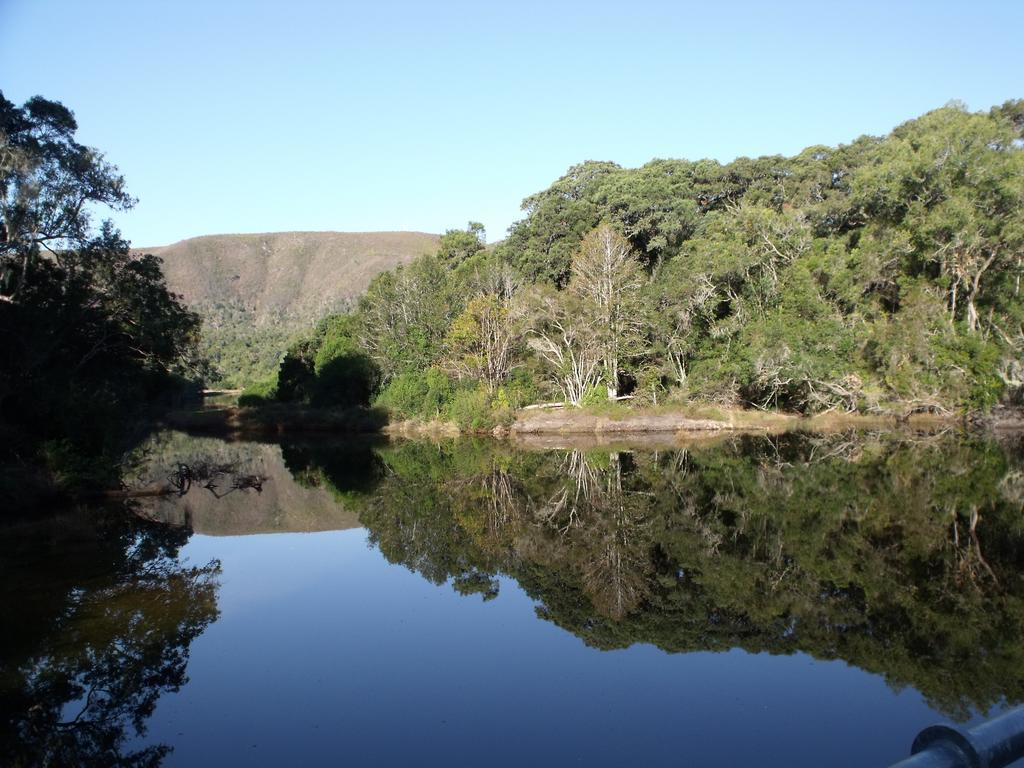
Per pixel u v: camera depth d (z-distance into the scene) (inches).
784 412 1668.3
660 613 452.1
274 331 5324.8
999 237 1362.0
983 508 727.7
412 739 289.0
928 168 1385.3
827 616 439.2
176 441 1785.2
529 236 2271.2
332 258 7751.0
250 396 2696.9
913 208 1443.2
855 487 866.1
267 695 333.1
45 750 284.7
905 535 634.8
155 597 489.1
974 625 417.1
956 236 1348.4
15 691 341.1
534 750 277.6
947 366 1417.3
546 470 1113.4
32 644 400.5
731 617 441.1
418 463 1254.9
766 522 706.2
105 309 1120.2
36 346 958.4
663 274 1706.4
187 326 1224.2
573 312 1642.5
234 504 877.8
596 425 1598.2
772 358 1477.6
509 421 1647.4
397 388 1921.8
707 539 650.2
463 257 2822.3
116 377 1238.9
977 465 991.6
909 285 1503.4
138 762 272.2
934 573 524.7
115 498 898.7
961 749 107.1
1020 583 496.7
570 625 430.3
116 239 1092.5
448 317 1940.2
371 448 1540.4
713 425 1557.6
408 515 804.0
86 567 570.3
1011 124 1612.9
